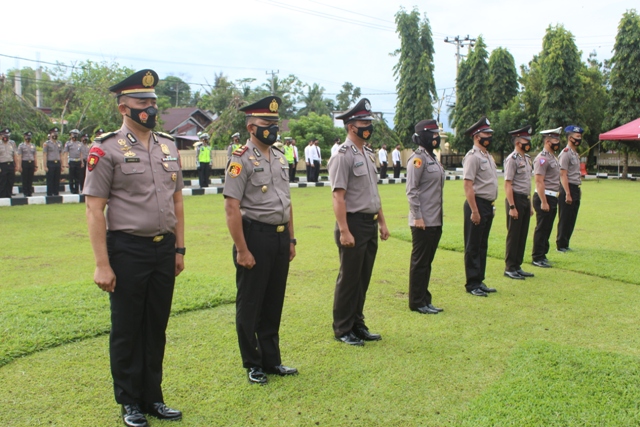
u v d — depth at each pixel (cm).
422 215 498
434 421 307
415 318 491
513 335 448
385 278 633
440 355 404
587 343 430
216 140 2605
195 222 1055
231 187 345
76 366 371
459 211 1264
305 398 335
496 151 3122
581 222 1084
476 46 3098
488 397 331
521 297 563
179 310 482
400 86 3253
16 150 1459
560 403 321
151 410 313
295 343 425
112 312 303
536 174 705
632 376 357
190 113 3916
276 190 363
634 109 2484
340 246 425
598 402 323
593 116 2773
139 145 304
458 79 3238
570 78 2602
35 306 477
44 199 1368
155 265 306
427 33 3178
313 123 2911
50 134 1504
